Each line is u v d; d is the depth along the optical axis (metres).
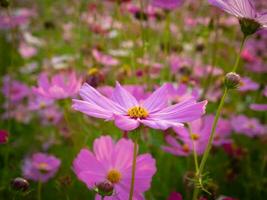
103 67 0.57
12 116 0.63
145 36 0.47
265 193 0.46
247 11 0.25
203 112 0.22
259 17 0.24
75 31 0.78
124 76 0.51
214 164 0.49
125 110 0.24
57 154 0.52
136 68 0.56
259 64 0.66
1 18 0.79
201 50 0.62
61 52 0.81
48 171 0.41
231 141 0.42
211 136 0.24
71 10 0.90
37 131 0.60
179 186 0.44
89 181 0.26
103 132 0.40
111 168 0.27
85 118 0.48
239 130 0.52
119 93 0.25
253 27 0.25
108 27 0.68
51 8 0.97
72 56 0.72
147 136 0.43
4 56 0.81
